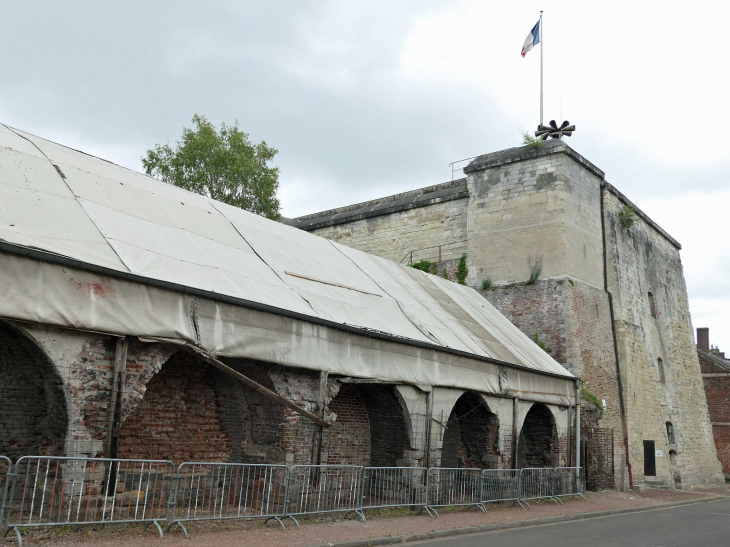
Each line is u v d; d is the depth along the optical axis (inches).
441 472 521.0
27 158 400.8
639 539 428.8
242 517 348.2
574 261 924.6
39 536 278.1
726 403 1487.5
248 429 440.5
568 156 957.8
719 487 1165.1
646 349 1058.7
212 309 375.9
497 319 823.7
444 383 541.3
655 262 1194.0
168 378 411.2
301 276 511.2
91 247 345.7
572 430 749.9
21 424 326.3
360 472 427.5
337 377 458.3
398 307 590.2
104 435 323.3
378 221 1134.4
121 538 294.4
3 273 290.4
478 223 1000.2
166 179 1244.5
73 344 315.3
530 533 430.0
